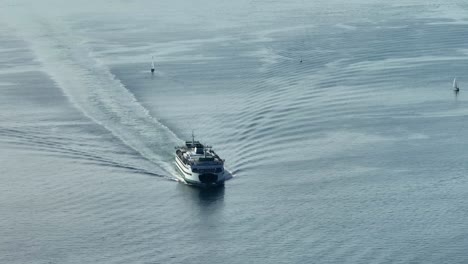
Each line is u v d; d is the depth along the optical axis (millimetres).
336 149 132000
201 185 117875
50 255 99500
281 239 103500
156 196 115812
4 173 122688
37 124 142250
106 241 103000
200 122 143500
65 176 121625
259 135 137500
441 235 103562
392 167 125375
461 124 144250
